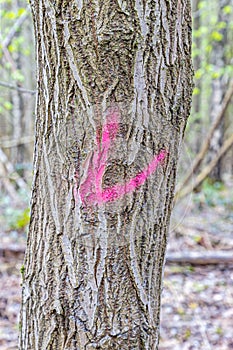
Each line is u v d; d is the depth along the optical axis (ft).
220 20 30.71
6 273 17.02
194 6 31.07
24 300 4.94
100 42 4.11
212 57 34.09
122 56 4.16
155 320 4.80
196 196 26.94
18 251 18.44
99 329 4.50
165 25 4.25
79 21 4.12
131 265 4.50
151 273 4.66
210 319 14.10
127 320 4.53
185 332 13.28
